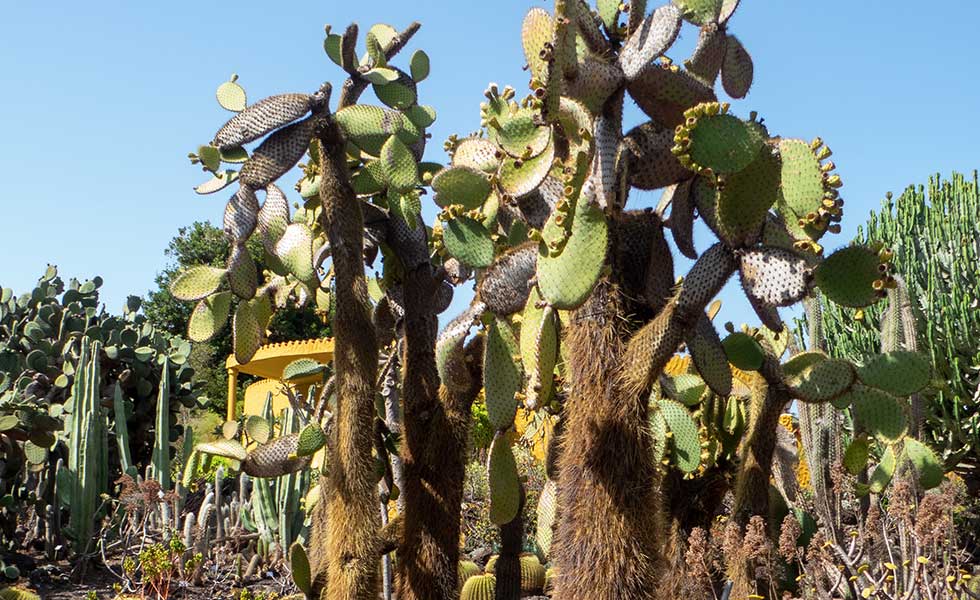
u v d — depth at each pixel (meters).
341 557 4.24
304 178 5.81
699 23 4.28
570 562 3.44
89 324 10.31
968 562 6.71
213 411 24.73
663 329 3.43
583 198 3.48
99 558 8.02
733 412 5.46
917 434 6.52
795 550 4.91
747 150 3.34
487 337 4.14
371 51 5.26
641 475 3.42
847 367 4.85
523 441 10.07
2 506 7.89
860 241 11.40
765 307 3.81
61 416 9.12
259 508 8.55
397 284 5.30
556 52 3.33
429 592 4.64
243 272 4.91
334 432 4.41
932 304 10.03
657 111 3.57
